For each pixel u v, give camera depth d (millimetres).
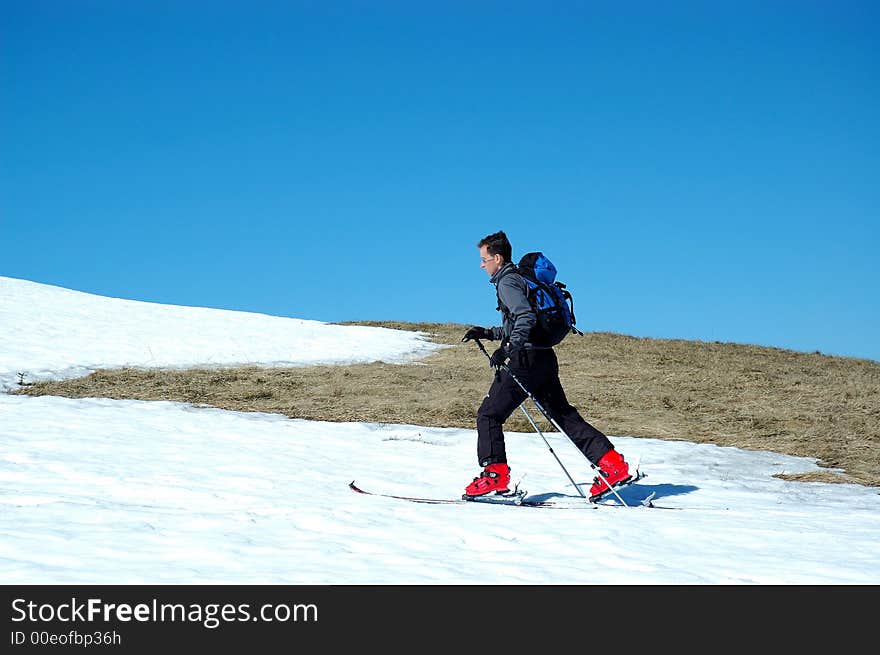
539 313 7336
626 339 25250
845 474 10633
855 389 18172
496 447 7488
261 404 14516
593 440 7617
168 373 17141
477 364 20219
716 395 17109
